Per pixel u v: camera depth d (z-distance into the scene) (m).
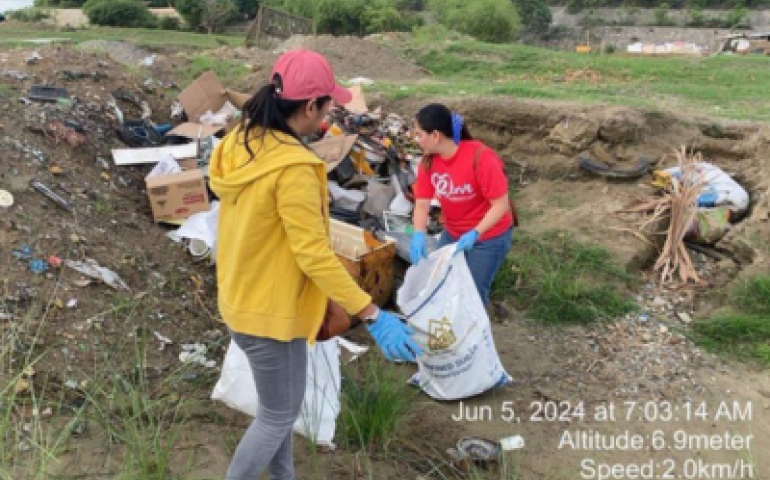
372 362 4.38
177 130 6.86
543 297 5.75
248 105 2.72
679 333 5.48
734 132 8.30
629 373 4.98
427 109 4.17
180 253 5.30
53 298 4.27
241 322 2.75
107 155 6.20
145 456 3.25
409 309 4.17
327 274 2.64
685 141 8.21
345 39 16.09
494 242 4.40
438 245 4.71
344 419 3.89
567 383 4.84
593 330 5.48
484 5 38.78
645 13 58.34
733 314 5.69
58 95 6.61
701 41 54.03
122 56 15.85
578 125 8.21
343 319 2.98
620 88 12.44
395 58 16.03
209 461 3.52
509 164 8.60
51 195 5.06
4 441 3.29
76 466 3.30
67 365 3.97
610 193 7.52
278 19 22.09
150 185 5.55
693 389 4.84
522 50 17.47
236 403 3.61
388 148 7.14
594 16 58.41
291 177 2.59
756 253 6.23
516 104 8.88
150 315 4.57
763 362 5.16
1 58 7.38
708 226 6.55
